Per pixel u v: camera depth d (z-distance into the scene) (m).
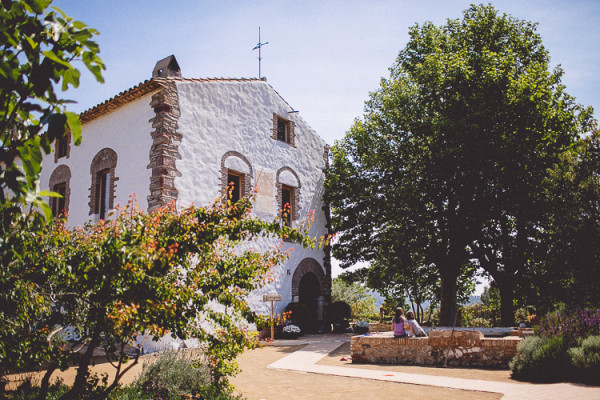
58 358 5.20
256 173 17.81
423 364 10.87
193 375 7.16
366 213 20.73
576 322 9.18
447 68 18.91
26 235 3.66
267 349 13.88
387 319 29.73
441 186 19.36
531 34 21.22
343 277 22.42
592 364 7.67
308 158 21.09
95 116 16.88
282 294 18.05
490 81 17.81
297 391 7.95
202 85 16.05
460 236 19.02
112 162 15.89
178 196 14.54
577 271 11.98
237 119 17.34
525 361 8.66
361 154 20.91
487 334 14.88
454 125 17.64
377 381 8.78
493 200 18.75
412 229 18.92
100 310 4.85
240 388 8.23
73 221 16.97
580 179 12.08
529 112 17.75
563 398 6.56
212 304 14.20
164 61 18.25
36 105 2.55
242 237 6.04
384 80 20.97
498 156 17.83
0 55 2.54
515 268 19.38
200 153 15.57
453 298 19.34
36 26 2.54
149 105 14.99
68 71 2.50
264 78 19.19
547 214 17.44
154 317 4.92
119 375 5.48
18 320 4.48
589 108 19.98
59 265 4.37
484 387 7.81
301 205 20.16
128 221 5.18
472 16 21.48
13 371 8.16
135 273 4.41
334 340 16.38
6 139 2.65
